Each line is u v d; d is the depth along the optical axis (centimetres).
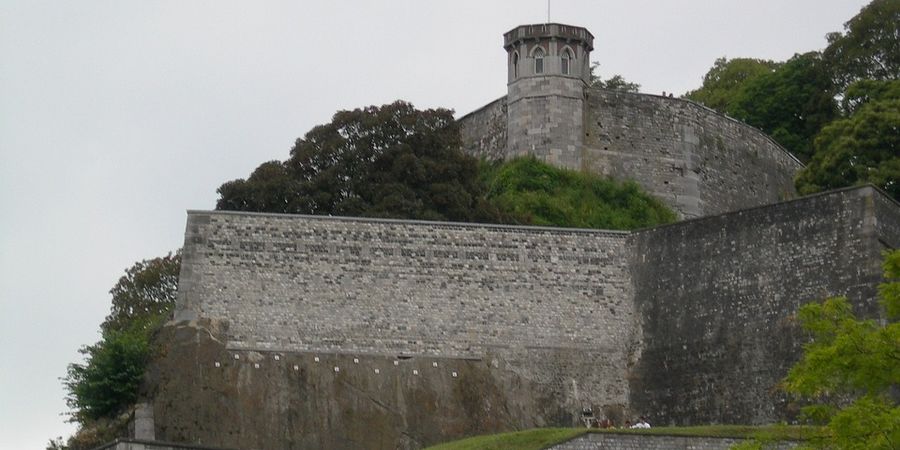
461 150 10106
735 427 7181
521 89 10556
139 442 7256
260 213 8262
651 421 8200
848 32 12062
